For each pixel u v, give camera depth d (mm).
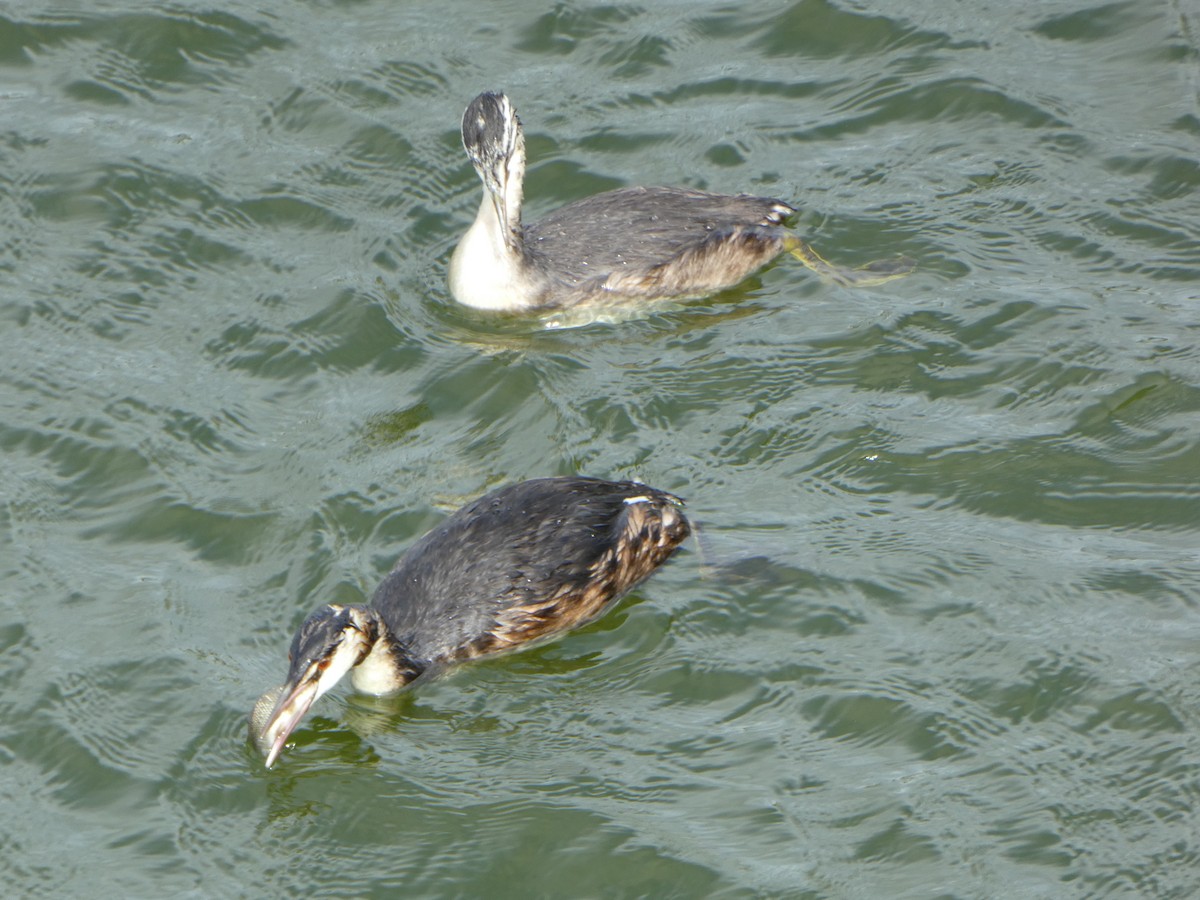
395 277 17922
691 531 14625
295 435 15797
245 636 13703
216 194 18781
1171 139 18922
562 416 16000
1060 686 12906
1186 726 12508
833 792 12172
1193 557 13984
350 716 13258
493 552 13977
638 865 11742
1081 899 11266
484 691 13477
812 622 13633
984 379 16062
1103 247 17609
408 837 12102
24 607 13977
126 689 13250
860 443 15398
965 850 11656
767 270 18062
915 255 17781
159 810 12344
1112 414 15500
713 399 16125
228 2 21484
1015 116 19469
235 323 17141
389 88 20266
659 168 19234
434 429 15930
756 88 20219
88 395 16219
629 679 13445
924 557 14148
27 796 12438
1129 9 20875
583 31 21156
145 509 14953
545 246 17844
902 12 21031
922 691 12945
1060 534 14336
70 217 18484
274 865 11930
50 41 20875
